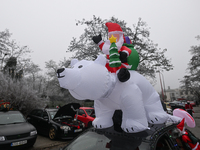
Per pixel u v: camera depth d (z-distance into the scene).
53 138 6.50
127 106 2.13
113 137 2.08
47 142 6.33
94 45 10.52
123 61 2.31
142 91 2.46
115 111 2.53
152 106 2.51
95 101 2.64
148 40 10.68
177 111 2.99
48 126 6.89
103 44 2.38
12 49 17.70
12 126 5.45
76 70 1.98
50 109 7.88
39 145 5.93
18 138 5.01
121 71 1.99
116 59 1.88
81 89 1.96
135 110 2.10
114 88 2.20
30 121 8.06
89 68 2.02
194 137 2.54
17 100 9.11
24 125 5.71
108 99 2.29
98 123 2.46
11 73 11.80
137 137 1.96
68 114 6.55
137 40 10.50
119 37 2.29
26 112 9.63
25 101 9.48
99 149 1.96
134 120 2.11
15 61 15.81
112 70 2.43
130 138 1.97
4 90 9.03
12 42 17.73
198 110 21.75
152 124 2.39
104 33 10.73
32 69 21.28
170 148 2.09
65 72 1.89
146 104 2.53
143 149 1.73
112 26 2.32
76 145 2.24
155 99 2.56
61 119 7.32
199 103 30.88
